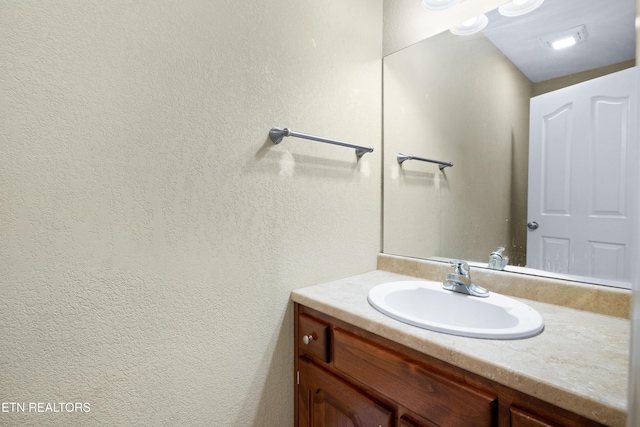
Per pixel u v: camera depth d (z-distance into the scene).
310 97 1.20
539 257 1.06
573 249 0.99
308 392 1.08
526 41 1.09
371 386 0.86
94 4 0.74
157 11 0.83
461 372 0.68
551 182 1.04
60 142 0.70
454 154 1.28
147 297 0.83
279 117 1.10
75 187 0.72
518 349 0.68
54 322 0.70
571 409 0.52
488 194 1.18
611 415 0.48
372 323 0.84
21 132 0.66
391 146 1.47
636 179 0.39
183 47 0.88
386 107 1.48
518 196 1.11
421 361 0.76
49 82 0.69
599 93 0.95
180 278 0.89
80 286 0.73
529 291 1.04
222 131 0.96
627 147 0.90
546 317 0.88
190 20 0.89
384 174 1.49
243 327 1.02
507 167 1.13
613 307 0.89
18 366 0.66
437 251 1.33
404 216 1.43
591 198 0.96
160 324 0.85
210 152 0.94
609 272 0.92
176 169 0.87
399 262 1.40
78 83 0.72
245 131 1.01
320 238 1.24
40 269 0.68
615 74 0.92
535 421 0.56
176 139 0.87
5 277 0.65
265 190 1.07
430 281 1.23
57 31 0.69
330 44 1.27
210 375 0.95
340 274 1.32
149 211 0.83
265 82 1.06
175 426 0.89
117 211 0.78
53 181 0.70
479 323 0.98
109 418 0.78
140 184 0.81
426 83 1.36
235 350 1.01
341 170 1.31
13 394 0.66
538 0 1.06
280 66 1.10
